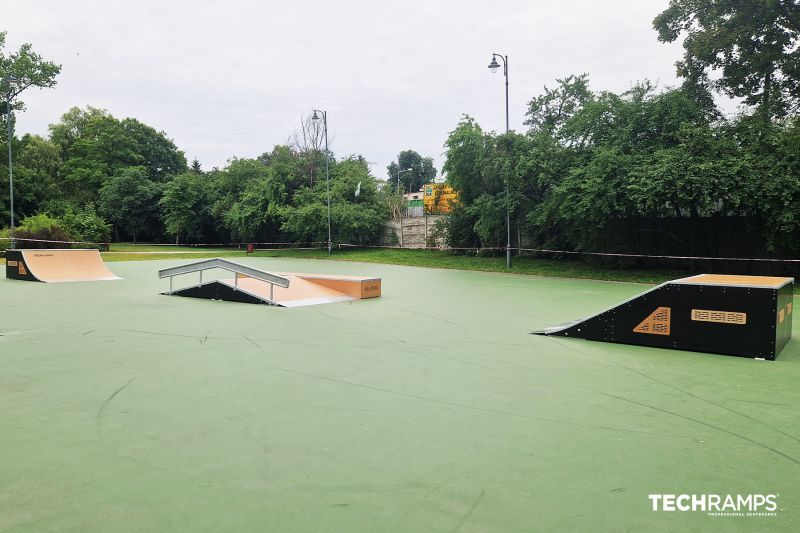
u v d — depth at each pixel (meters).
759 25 16.09
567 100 21.62
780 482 2.96
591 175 16.44
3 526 2.47
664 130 16.42
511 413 4.13
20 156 37.66
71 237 24.86
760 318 6.01
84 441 3.53
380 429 3.77
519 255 23.53
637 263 18.98
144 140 55.41
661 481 2.96
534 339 7.14
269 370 5.45
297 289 11.62
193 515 2.57
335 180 32.53
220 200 39.09
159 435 3.64
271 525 2.48
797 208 13.30
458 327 8.07
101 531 2.43
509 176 19.88
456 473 3.05
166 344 6.74
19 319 8.68
